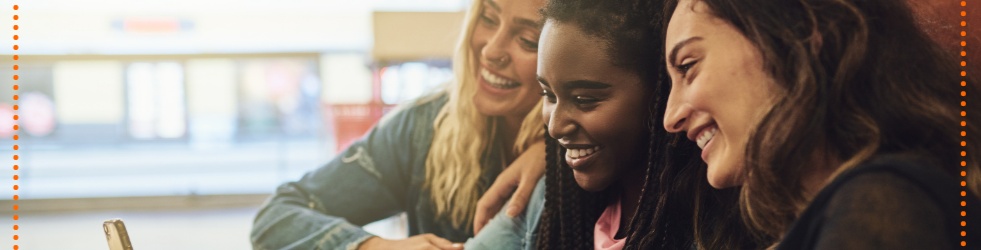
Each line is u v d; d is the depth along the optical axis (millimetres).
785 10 925
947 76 964
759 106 945
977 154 941
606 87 1327
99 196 6109
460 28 1897
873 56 909
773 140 916
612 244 1450
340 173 2041
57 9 6078
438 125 1930
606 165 1381
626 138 1357
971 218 841
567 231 1521
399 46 2082
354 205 2020
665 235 1279
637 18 1301
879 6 942
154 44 6273
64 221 5672
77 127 6656
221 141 6781
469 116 1858
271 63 6566
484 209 1845
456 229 1907
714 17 987
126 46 6273
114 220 1212
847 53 896
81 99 6637
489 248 1785
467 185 1876
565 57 1337
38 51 6098
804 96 896
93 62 6219
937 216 808
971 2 1173
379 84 2221
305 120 6680
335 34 5891
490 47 1802
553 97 1399
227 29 6246
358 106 2533
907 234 788
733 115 971
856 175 847
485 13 1808
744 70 958
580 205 1512
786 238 887
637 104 1322
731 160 990
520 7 1753
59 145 6660
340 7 5863
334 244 1958
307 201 2043
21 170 6527
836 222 818
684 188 1265
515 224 1773
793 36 911
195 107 6680
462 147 1878
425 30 2070
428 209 1950
